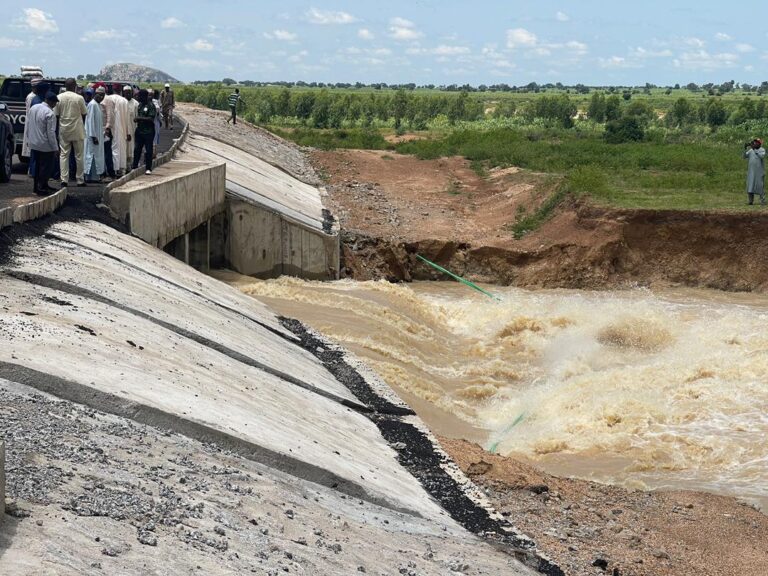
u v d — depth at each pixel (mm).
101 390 10172
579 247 30656
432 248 31656
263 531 8328
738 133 66188
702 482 16078
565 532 12484
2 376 9891
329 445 12383
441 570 9125
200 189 25016
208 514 8211
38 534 6754
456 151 50219
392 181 43781
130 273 17094
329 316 22844
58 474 7918
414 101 100625
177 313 15898
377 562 8695
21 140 26484
